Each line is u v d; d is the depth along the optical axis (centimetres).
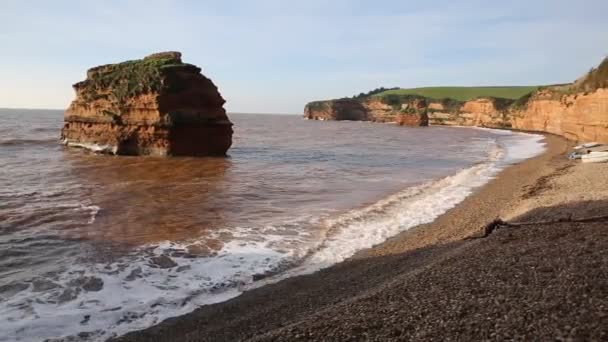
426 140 8056
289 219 1941
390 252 1468
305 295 1112
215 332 927
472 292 854
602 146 4259
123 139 4806
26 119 14362
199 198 2378
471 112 16612
